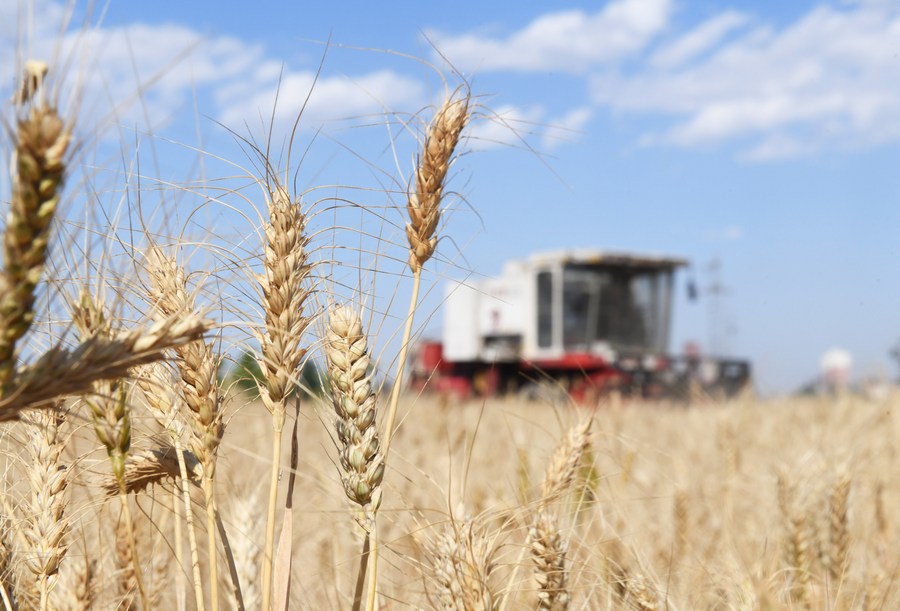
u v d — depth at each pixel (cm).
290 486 254
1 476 258
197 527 341
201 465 236
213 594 231
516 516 305
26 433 245
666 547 468
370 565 255
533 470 416
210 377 234
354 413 252
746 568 384
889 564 439
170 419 238
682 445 898
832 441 694
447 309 3684
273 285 239
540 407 870
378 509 257
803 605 381
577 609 337
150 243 240
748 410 1131
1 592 235
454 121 278
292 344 239
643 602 333
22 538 246
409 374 278
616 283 3297
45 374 162
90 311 209
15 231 152
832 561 432
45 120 150
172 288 235
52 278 174
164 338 174
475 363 3525
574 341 3250
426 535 292
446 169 277
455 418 961
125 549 306
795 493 464
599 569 350
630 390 3009
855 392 1209
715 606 368
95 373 167
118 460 226
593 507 379
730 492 579
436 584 267
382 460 255
